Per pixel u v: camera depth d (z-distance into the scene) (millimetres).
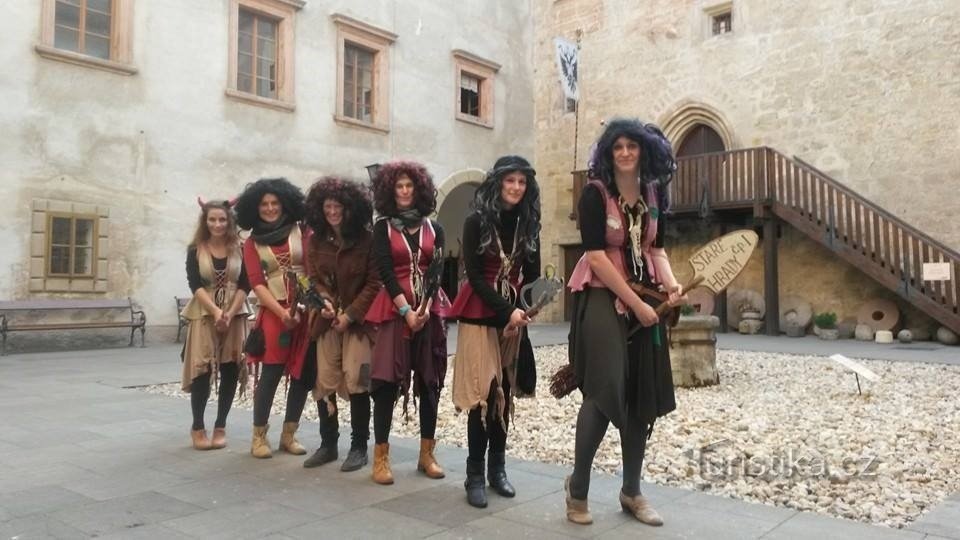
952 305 12555
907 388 7465
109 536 2889
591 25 19969
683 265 17609
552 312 20250
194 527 3006
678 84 18094
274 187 4262
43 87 11680
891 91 14766
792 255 15945
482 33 19875
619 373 2926
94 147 12250
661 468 4094
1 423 5387
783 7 16328
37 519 3107
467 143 19297
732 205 15508
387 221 3715
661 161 2998
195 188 13594
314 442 4711
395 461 4223
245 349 4363
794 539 2877
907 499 3492
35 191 11562
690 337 7578
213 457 4289
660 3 18516
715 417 5719
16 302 11203
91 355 10945
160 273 13055
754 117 16734
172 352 11453
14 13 11406
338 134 16188
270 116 14898
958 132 13930
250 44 14883
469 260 3393
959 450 4617
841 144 15383
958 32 14008
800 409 6176
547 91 21062
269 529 2984
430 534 2932
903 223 13078
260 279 4266
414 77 17938
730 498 3514
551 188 20828
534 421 5637
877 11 15000
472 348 3385
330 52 16094
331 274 3939
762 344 13078
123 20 12641
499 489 3514
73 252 11977
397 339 3658
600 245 2961
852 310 14977
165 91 13211
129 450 4480
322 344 4039
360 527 3012
